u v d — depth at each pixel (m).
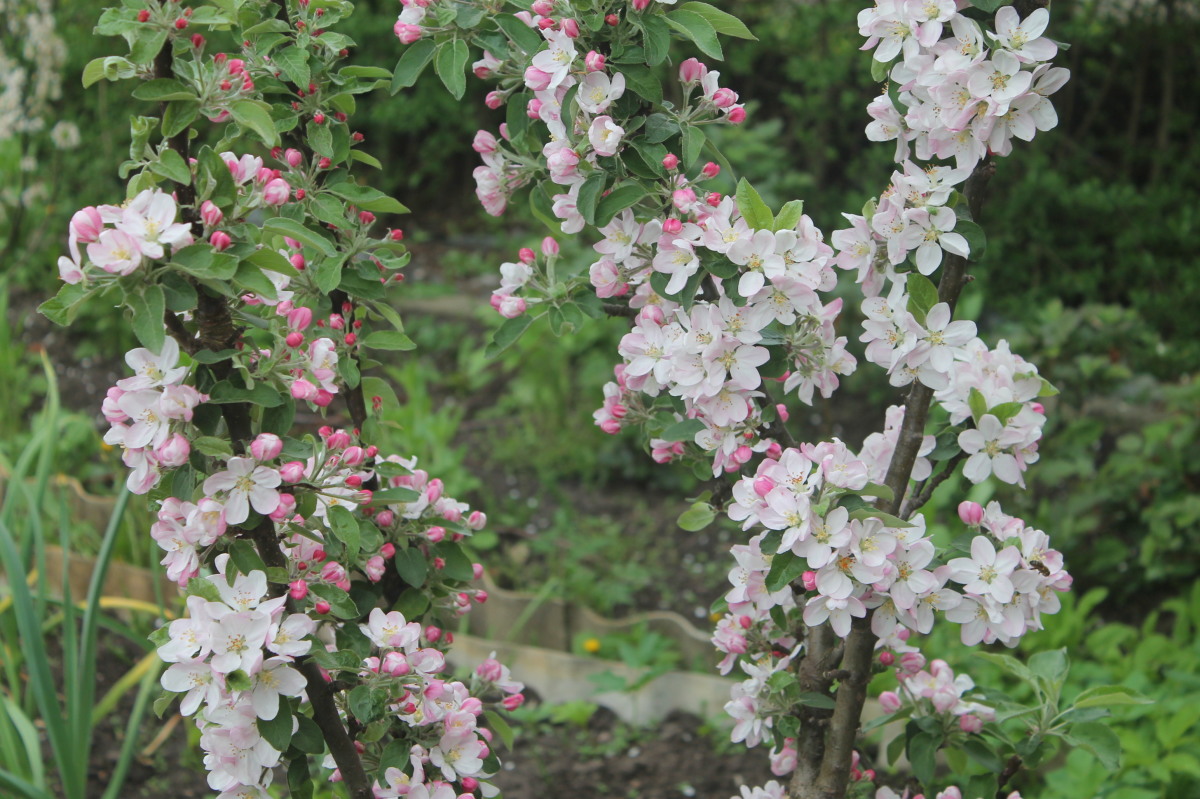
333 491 1.46
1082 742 1.58
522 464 3.38
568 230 1.55
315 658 1.41
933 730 1.61
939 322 1.48
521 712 2.29
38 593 2.01
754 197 1.45
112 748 2.16
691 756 2.19
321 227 1.60
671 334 1.49
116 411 1.38
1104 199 3.85
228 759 1.43
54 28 4.30
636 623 2.48
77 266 1.34
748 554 1.48
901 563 1.45
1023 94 1.44
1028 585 1.47
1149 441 2.70
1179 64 4.24
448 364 4.09
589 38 1.48
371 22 4.83
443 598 1.62
